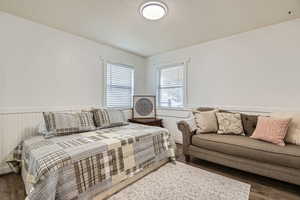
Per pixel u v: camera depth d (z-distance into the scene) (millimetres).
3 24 2211
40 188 1268
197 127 2727
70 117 2408
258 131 2199
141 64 4352
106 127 2762
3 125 2207
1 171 2180
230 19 2496
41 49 2561
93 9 2303
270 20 2439
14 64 2297
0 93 2186
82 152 1566
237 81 2910
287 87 2422
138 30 2910
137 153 2094
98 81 3365
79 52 3051
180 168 2393
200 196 1694
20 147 2209
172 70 3984
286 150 1778
